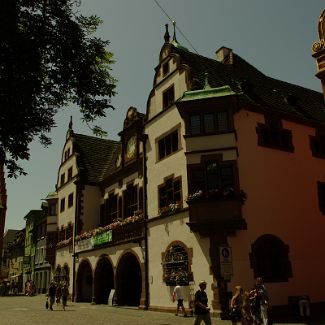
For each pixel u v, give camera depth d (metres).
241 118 22.09
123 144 30.48
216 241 19.70
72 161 38.69
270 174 22.08
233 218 19.50
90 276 35.00
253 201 20.89
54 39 8.62
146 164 25.94
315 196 23.66
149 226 24.50
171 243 22.25
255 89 26.08
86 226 35.16
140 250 25.09
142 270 24.58
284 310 19.94
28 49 8.16
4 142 8.70
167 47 25.88
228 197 19.80
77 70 9.05
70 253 36.59
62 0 8.72
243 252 19.67
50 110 9.20
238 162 21.08
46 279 50.81
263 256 20.39
